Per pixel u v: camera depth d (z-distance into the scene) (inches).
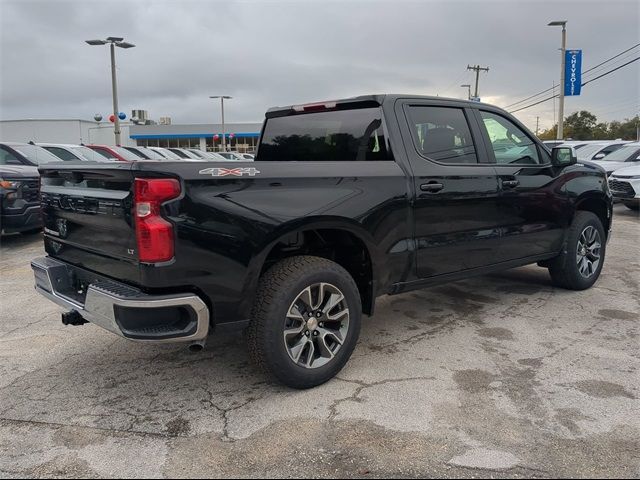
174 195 113.2
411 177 154.3
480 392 133.3
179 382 142.5
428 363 152.2
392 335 175.8
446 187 162.9
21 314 202.1
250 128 2421.3
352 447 109.9
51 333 181.0
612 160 572.1
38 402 131.9
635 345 164.1
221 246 118.9
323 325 139.0
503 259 187.5
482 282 244.2
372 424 118.8
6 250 331.9
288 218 127.6
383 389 135.9
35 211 322.7
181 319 117.6
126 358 159.2
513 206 186.4
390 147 155.5
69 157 451.5
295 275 128.6
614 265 275.9
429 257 161.6
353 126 167.6
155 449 110.7
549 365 149.4
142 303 111.8
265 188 125.7
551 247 207.9
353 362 153.6
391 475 100.4
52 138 1983.3
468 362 152.5
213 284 119.4
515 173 187.2
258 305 127.2
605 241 233.6
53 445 112.7
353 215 138.9
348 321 140.3
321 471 102.0
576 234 214.8
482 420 119.7
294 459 106.2
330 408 126.5
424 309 204.1
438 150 166.7
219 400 131.9
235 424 120.0
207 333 121.1
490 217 178.5
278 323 126.7
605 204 231.5
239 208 121.1
